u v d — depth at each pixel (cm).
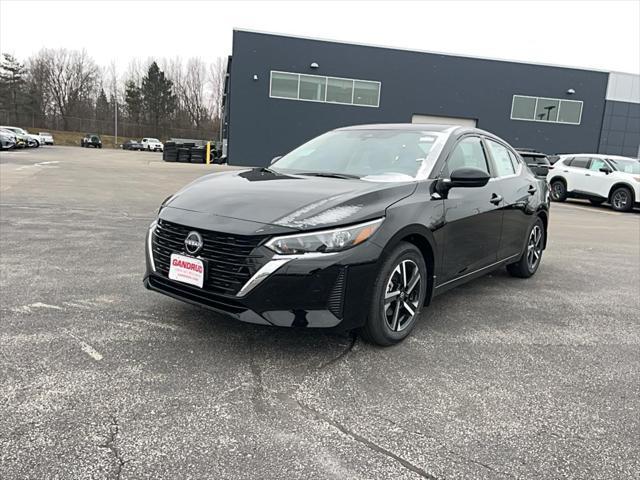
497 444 226
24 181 1321
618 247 780
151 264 328
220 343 320
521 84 2698
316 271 275
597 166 1520
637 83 2792
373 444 221
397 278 323
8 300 386
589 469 210
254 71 2450
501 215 438
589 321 403
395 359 310
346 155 406
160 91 8631
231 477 196
